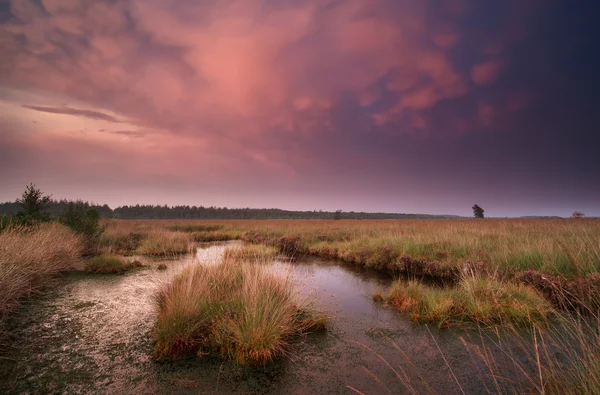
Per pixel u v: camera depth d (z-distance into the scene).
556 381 2.67
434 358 3.80
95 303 5.83
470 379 3.28
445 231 13.28
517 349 3.86
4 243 6.74
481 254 8.55
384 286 7.49
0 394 2.90
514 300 5.21
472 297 5.44
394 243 11.59
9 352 3.78
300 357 3.87
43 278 7.16
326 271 9.41
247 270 6.00
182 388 3.12
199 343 4.07
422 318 5.13
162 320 4.27
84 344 4.07
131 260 10.59
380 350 4.06
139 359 3.70
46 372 3.35
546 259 7.02
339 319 5.23
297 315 5.09
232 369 3.53
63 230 11.78
